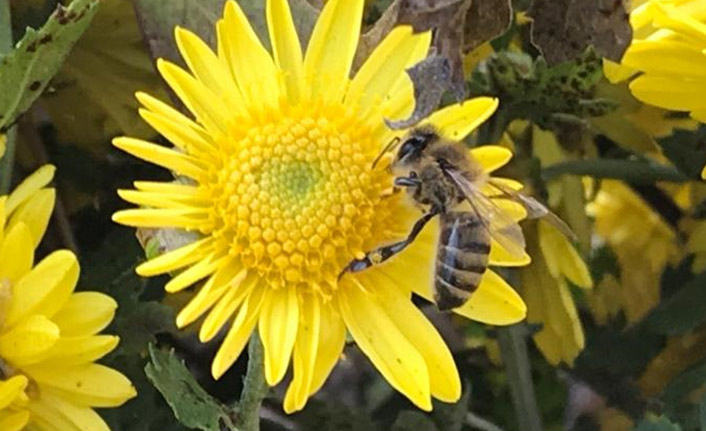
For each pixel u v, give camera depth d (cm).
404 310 13
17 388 13
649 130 17
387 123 13
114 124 16
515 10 16
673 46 14
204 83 13
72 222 17
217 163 13
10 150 14
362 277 13
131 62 15
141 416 15
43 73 14
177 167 13
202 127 13
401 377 13
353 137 13
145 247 13
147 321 15
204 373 18
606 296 19
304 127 13
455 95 14
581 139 16
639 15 14
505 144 16
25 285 13
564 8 14
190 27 14
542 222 16
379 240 13
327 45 13
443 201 14
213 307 13
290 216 13
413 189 13
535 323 16
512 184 14
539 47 14
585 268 16
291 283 13
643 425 15
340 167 13
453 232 13
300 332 13
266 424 17
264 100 13
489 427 17
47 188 14
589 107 15
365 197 13
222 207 13
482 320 13
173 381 13
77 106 16
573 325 16
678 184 18
